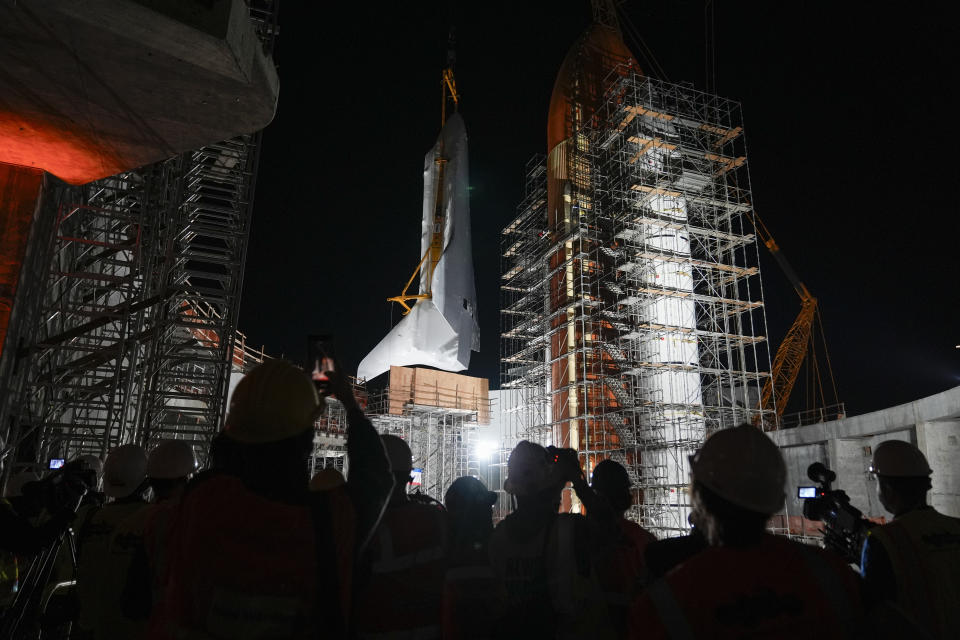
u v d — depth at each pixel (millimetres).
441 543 3746
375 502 2602
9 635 6273
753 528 2076
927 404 24594
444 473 39906
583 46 38938
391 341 39312
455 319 35594
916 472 3826
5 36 9172
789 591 2006
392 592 3480
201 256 19172
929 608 3486
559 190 36625
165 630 2109
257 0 13250
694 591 2018
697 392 29344
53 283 15195
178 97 10875
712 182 31156
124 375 16891
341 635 2164
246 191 19281
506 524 4000
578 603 3766
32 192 12891
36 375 15156
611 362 29203
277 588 2102
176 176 17859
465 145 39125
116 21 8898
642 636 2025
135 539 4227
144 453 4953
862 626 2080
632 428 28875
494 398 47062
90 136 11984
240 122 11703
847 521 4797
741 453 2121
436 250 38125
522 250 40938
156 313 18312
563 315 33562
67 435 15383
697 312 33000
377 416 38688
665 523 26531
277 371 2430
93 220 18422
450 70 48875
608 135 32344
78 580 4473
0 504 4898
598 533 3838
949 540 3658
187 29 9117
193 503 2217
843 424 30172
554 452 4102
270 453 2268
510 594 3797
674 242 30875
